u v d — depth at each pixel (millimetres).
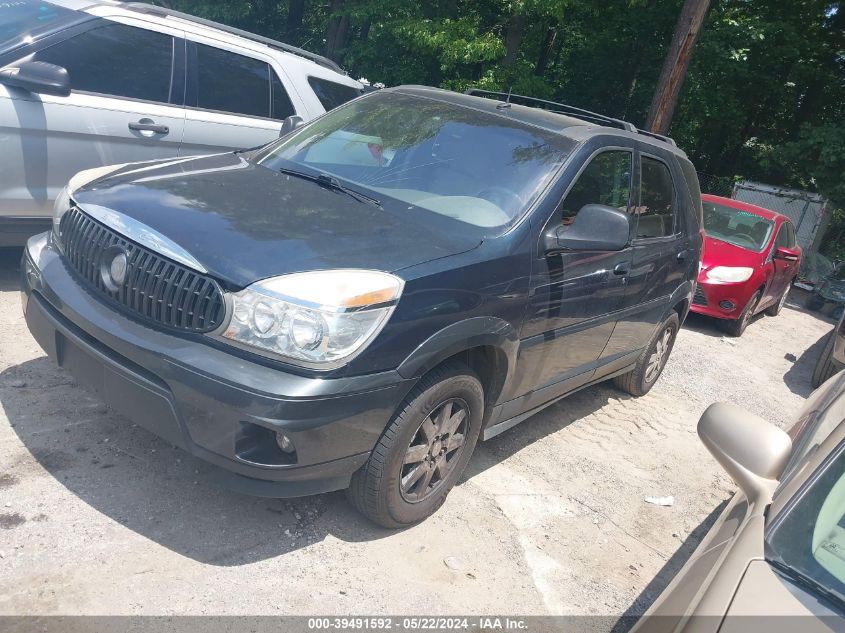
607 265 4461
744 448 2463
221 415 2811
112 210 3246
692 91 21719
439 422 3457
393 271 3096
